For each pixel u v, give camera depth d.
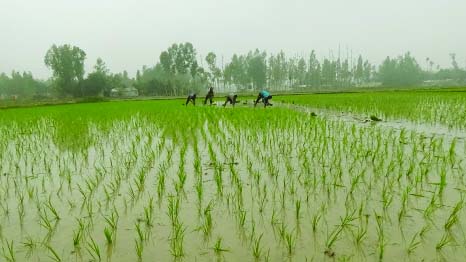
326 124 9.75
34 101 44.66
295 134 8.23
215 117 12.08
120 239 3.18
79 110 20.20
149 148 7.12
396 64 96.25
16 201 4.25
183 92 61.66
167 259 2.82
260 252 2.85
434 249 2.80
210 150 6.55
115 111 17.55
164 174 5.24
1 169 5.82
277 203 3.92
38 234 3.33
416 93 27.62
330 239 3.03
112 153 6.82
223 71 70.94
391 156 5.75
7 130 10.78
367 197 3.97
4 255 2.92
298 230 3.23
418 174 4.70
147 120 12.13
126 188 4.64
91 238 3.07
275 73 77.31
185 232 3.28
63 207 4.00
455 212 3.22
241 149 6.81
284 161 5.77
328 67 83.25
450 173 4.70
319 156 5.99
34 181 5.08
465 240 2.92
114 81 62.44
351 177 4.71
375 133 7.96
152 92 60.22
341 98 23.53
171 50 62.31
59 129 10.49
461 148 6.16
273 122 10.15
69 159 6.40
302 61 82.12
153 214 3.73
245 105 20.27
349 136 7.72
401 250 2.80
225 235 3.20
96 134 9.27
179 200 4.12
